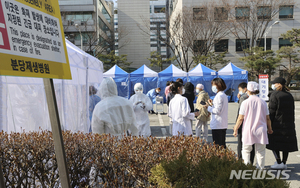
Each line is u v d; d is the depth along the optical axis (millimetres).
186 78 18953
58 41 2082
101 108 3225
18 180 2586
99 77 9336
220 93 4996
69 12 37438
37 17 1851
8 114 4898
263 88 10383
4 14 1549
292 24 30703
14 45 1588
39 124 5488
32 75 1701
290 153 5629
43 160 2723
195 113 4875
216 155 2076
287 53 23766
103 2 45406
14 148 2654
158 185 1812
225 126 5012
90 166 2516
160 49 55250
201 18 26500
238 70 19328
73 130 6352
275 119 4488
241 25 26562
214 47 31703
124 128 3383
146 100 6137
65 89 5996
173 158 2039
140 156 2197
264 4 26062
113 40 39188
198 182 1720
